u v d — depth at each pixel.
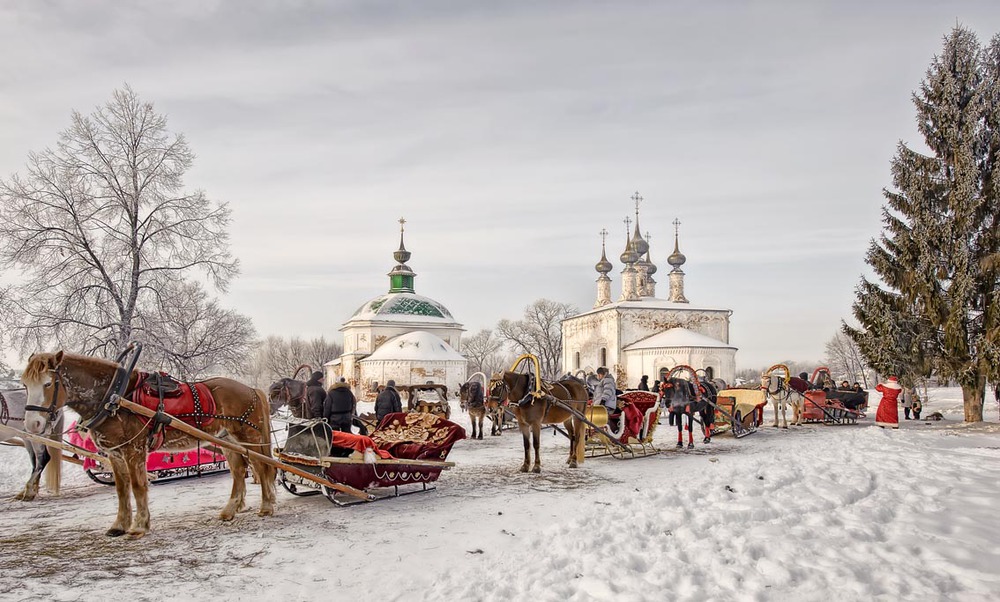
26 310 25.39
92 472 12.12
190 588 6.14
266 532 8.33
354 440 10.18
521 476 13.09
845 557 6.45
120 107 27.19
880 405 22.83
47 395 7.58
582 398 14.63
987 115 24.52
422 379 58.72
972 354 23.95
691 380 19.42
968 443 17.42
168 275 27.48
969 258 23.58
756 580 5.79
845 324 25.84
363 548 7.52
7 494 11.61
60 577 6.46
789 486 9.98
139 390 8.38
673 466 14.49
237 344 29.25
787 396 25.00
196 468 13.20
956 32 25.28
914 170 25.41
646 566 6.38
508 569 6.38
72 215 26.20
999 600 5.34
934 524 7.70
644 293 67.75
